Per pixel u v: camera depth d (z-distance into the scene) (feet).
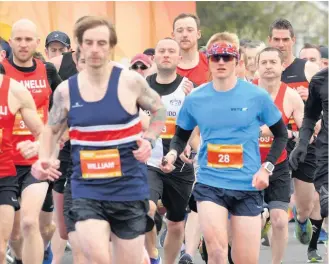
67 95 44.42
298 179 68.13
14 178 51.98
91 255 43.86
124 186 44.50
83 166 44.45
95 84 44.19
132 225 44.80
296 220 70.18
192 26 67.97
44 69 57.88
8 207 51.55
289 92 61.98
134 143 44.57
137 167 44.80
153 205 58.23
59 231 59.93
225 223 49.29
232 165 49.62
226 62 49.32
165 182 59.52
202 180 50.14
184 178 59.62
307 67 70.59
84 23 43.70
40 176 45.83
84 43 43.70
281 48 70.49
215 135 49.88
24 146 49.83
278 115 50.19
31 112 51.55
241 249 49.44
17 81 55.88
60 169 58.65
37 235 54.29
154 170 59.21
